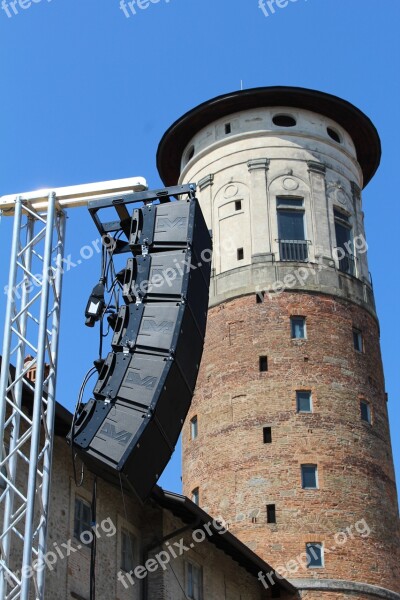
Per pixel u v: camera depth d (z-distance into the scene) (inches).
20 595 556.1
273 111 2022.6
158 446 536.7
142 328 552.7
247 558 1396.4
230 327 1844.2
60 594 997.2
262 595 1561.3
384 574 1644.9
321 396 1760.6
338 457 1710.1
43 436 991.6
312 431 1721.2
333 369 1796.3
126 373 541.6
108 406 535.2
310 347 1806.1
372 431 1779.0
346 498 1675.7
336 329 1844.2
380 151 2132.1
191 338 562.9
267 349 1801.2
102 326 616.7
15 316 644.1
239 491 1688.0
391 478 1776.6
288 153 1973.4
